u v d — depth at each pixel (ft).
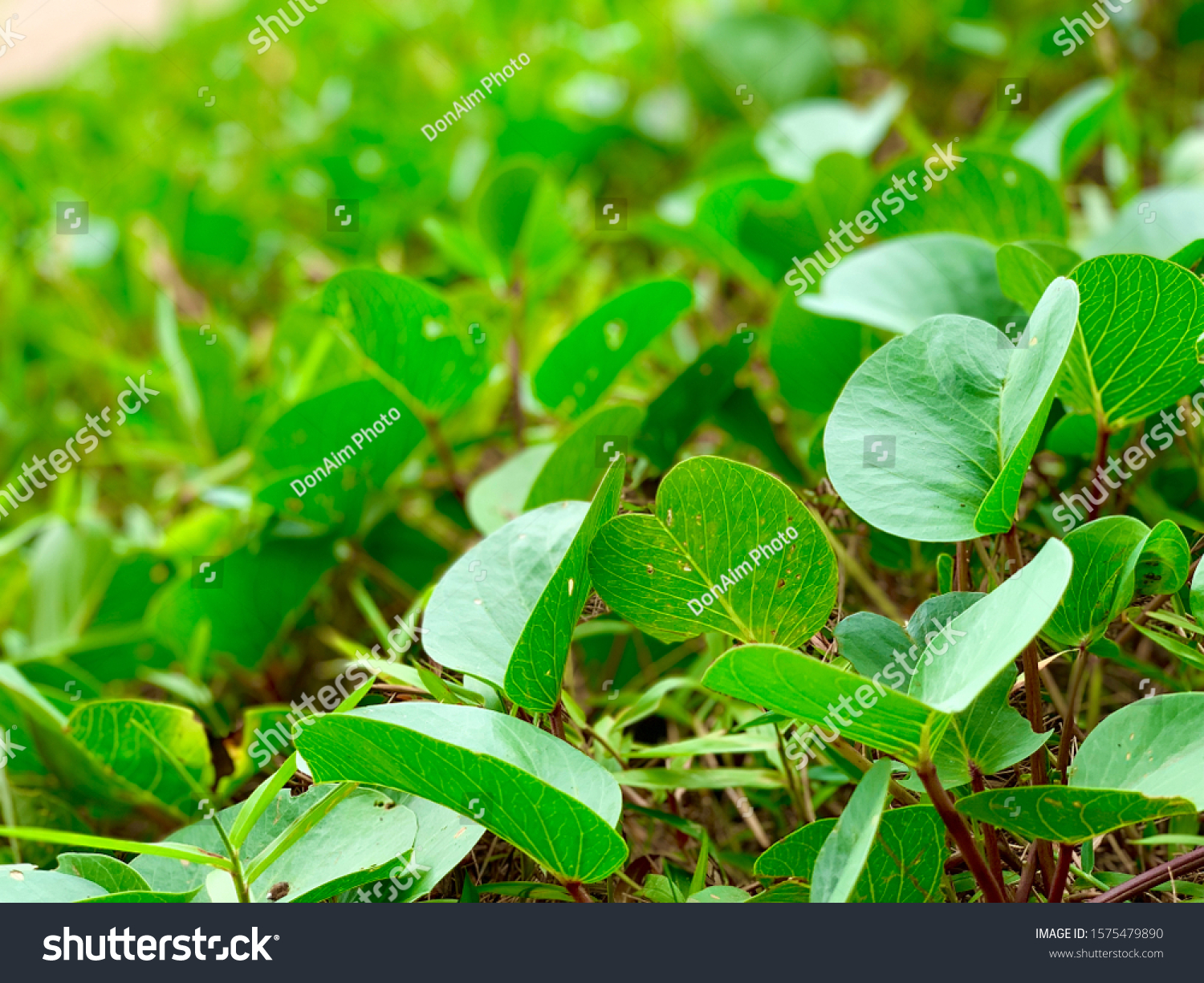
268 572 2.99
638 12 6.17
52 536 3.32
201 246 4.96
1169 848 2.42
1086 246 2.97
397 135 5.22
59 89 6.49
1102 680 2.70
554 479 2.69
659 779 2.45
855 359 2.87
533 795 2.09
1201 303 2.25
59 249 4.88
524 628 2.19
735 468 2.19
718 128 5.49
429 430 3.00
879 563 2.71
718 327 4.11
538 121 4.89
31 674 2.95
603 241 4.82
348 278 2.72
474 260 3.95
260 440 2.94
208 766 2.63
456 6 6.43
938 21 5.45
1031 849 2.23
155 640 3.10
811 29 5.32
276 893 2.25
